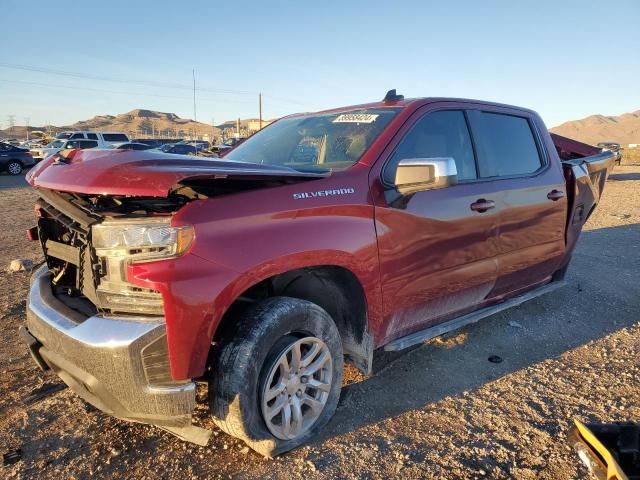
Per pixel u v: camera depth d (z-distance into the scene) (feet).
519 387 11.58
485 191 12.25
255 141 13.85
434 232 10.93
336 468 8.70
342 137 11.40
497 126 13.55
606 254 24.81
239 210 8.20
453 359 13.00
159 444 9.33
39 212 10.19
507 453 9.13
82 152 9.73
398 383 11.71
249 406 8.27
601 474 8.02
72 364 8.24
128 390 7.60
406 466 8.77
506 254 13.08
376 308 10.11
